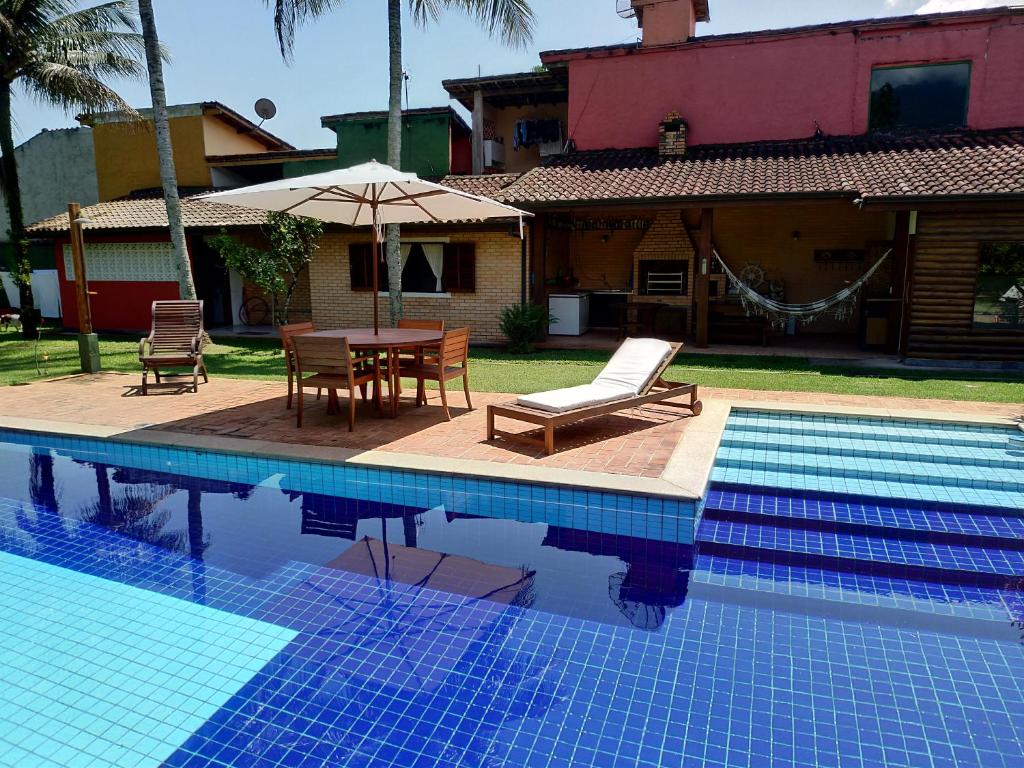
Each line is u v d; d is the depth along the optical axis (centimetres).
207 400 936
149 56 1382
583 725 307
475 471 600
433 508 603
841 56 1595
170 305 1093
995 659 360
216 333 1791
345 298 1717
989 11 1472
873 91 1608
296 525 552
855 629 392
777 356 1319
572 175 1578
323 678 342
